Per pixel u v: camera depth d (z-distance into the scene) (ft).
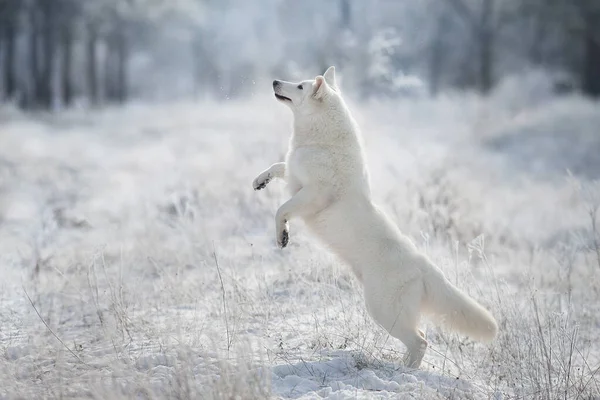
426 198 63.67
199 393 26.86
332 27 252.62
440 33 324.60
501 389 32.35
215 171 92.73
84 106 221.66
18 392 27.78
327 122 37.65
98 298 41.42
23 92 259.39
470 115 171.12
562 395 31.78
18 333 37.65
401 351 37.50
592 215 55.21
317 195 36.86
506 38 316.81
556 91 232.73
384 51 130.82
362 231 35.88
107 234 63.62
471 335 34.73
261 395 27.20
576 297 48.55
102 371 30.99
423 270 34.91
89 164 122.21
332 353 35.19
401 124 158.92
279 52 325.83
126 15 284.00
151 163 122.62
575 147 140.56
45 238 58.95
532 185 109.60
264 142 113.39
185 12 317.42
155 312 41.37
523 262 58.49
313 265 45.68
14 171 109.70
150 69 424.46
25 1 246.88
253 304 41.47
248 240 59.26
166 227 64.18
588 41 255.50
